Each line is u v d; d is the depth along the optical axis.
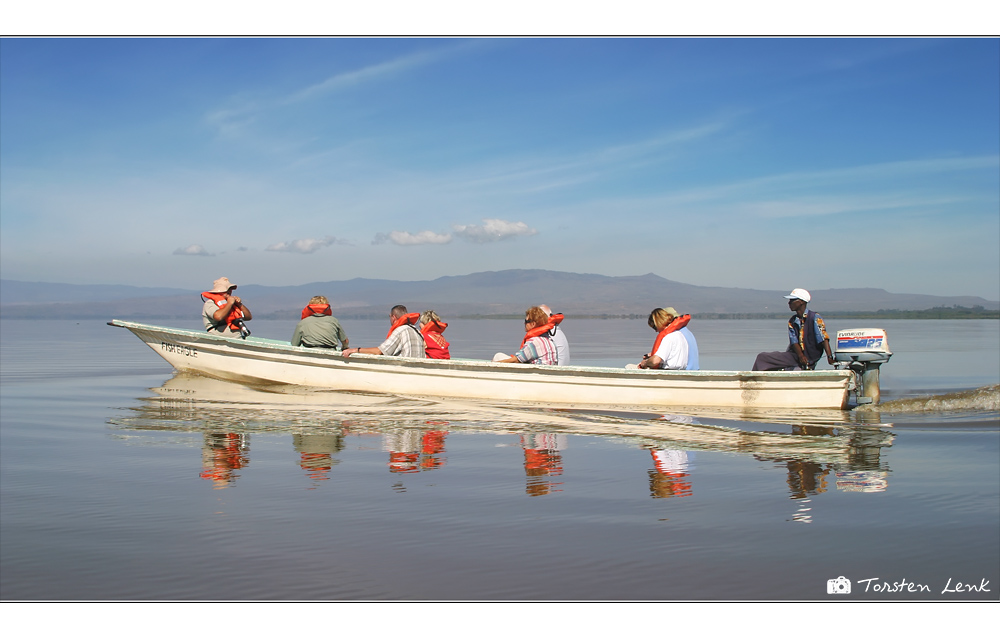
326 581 3.45
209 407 9.61
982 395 8.97
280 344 11.52
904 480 5.38
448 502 4.76
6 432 7.63
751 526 4.25
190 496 4.92
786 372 9.10
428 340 10.98
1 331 55.16
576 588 3.37
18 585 3.41
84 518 4.41
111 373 15.66
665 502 4.77
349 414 8.88
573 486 5.20
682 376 9.41
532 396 9.86
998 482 5.28
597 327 75.44
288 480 5.38
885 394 11.47
